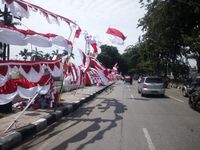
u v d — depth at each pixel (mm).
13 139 8242
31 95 9805
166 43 35969
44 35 11000
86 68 24000
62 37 12930
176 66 57344
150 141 9031
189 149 8195
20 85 9531
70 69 20484
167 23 32062
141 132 10336
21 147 8148
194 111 16250
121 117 13672
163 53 49281
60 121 12406
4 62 8844
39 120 10883
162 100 23109
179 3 29516
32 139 9062
